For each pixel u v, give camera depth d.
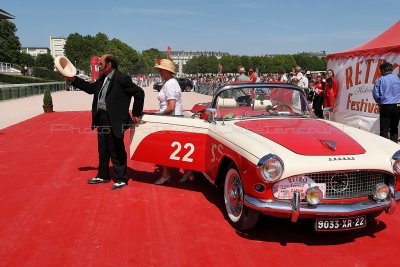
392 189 3.65
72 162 6.93
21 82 43.62
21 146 8.44
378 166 3.51
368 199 3.59
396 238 3.76
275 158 3.31
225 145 4.03
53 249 3.52
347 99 10.21
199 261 3.29
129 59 95.50
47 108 15.88
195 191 5.21
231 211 4.06
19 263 3.27
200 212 4.42
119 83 5.07
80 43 100.56
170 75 5.48
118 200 4.84
